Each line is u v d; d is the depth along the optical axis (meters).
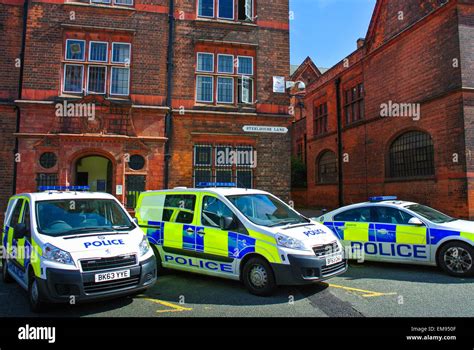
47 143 10.78
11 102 11.11
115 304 5.52
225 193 6.70
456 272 6.86
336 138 20.67
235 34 12.49
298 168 25.88
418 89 14.27
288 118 12.44
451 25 12.71
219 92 12.37
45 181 10.70
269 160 12.30
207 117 11.97
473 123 12.12
